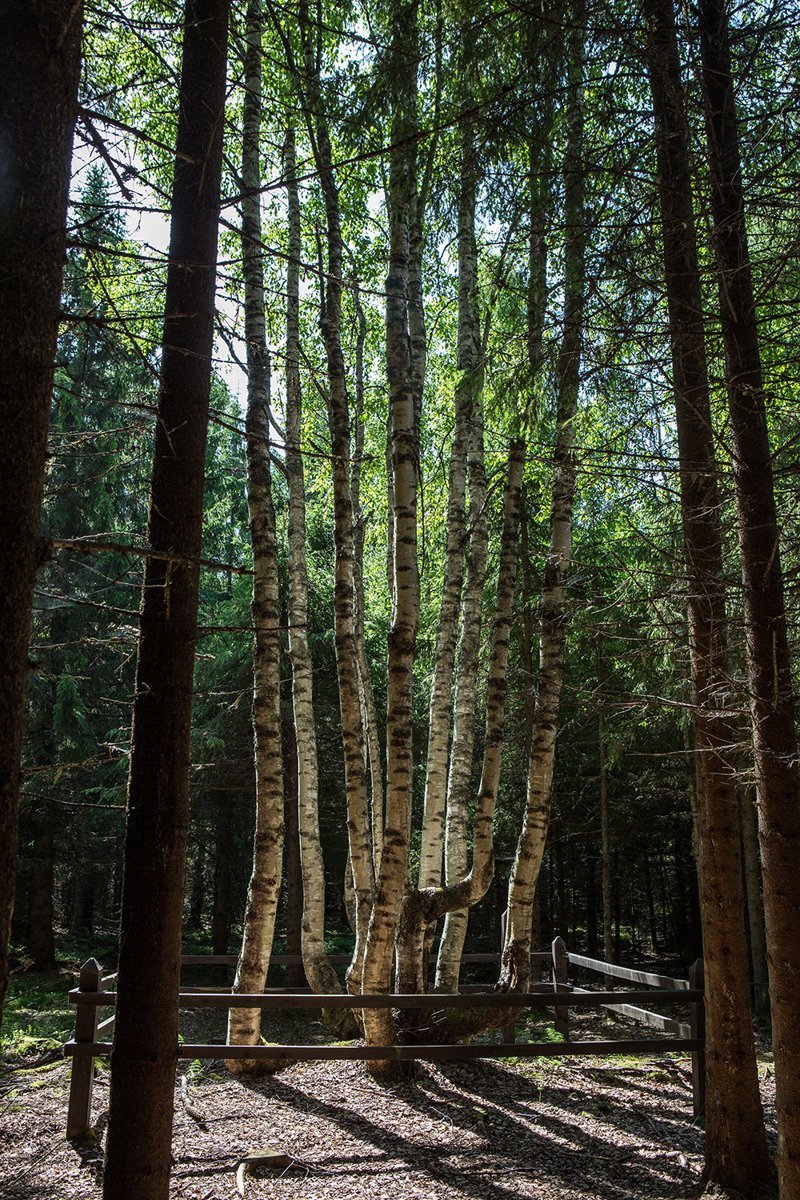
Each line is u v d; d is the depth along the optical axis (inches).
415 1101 264.5
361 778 334.0
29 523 104.2
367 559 780.6
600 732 562.9
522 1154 223.6
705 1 175.5
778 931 154.2
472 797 653.9
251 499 308.2
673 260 196.4
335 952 707.4
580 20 187.2
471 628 359.6
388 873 282.2
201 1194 195.9
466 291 352.8
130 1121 133.4
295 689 381.1
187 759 144.3
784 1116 151.1
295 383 394.3
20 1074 291.6
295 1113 252.1
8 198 106.2
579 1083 286.2
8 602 100.8
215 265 131.8
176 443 146.7
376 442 576.1
